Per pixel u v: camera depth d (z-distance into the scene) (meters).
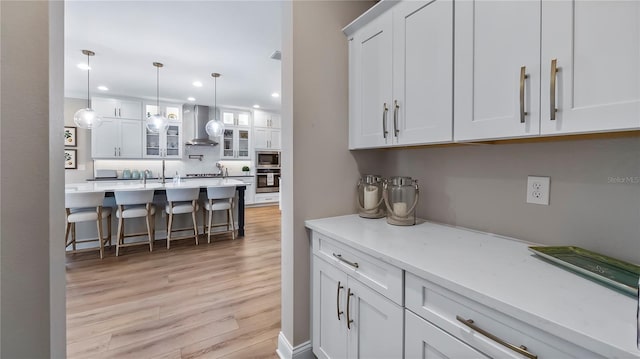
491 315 0.71
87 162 5.67
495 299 0.68
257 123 7.14
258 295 2.37
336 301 1.33
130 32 2.95
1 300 0.64
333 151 1.66
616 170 0.92
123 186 3.91
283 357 1.59
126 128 5.73
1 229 0.63
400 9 1.32
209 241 3.95
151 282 2.62
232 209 4.20
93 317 2.01
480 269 0.86
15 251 0.65
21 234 0.65
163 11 2.57
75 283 2.59
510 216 1.22
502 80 0.94
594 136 0.94
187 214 4.27
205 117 6.59
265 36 3.05
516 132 0.90
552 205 1.08
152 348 1.68
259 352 1.66
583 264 0.86
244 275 2.80
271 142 7.34
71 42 3.19
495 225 1.27
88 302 2.23
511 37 0.92
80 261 3.20
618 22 0.71
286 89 1.57
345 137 1.70
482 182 1.33
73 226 3.42
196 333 1.83
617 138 0.92
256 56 3.59
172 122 6.15
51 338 0.69
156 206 4.03
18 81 0.64
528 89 0.87
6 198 0.63
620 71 0.70
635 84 0.68
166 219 4.07
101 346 1.69
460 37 1.07
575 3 0.78
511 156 1.21
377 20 1.46
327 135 1.63
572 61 0.78
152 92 5.36
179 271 2.90
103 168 5.83
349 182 1.72
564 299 0.67
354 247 1.17
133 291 2.43
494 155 1.28
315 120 1.58
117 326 1.90
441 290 0.83
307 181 1.56
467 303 0.76
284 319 1.63
